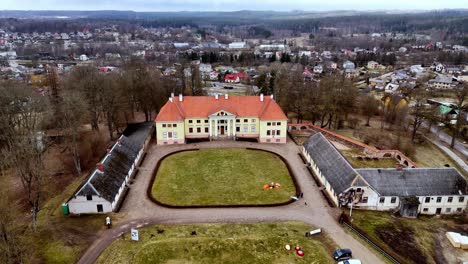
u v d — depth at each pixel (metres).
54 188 66.50
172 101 91.44
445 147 99.31
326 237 52.44
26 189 64.25
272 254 48.19
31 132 68.38
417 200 59.25
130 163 72.25
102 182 59.69
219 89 178.62
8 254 41.44
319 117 116.19
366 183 59.84
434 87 180.00
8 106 77.44
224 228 53.94
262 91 136.75
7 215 44.84
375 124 116.12
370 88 175.12
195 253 47.84
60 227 53.00
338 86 106.88
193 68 144.00
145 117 113.81
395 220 57.91
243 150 86.31
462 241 51.81
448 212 61.66
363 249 49.91
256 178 71.62
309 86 116.56
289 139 95.31
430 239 53.22
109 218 54.53
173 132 89.81
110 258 46.53
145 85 105.81
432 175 62.19
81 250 48.00
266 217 57.50
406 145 92.56
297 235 52.50
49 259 45.78
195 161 79.56
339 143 93.88
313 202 62.59
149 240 50.34
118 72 129.25
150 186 67.12
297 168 76.75
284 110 116.38
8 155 68.50
